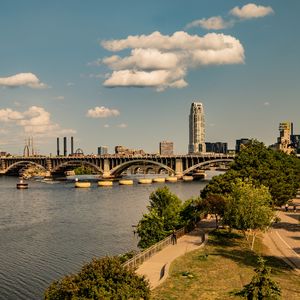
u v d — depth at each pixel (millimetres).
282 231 76000
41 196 182250
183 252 57125
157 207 76438
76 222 110688
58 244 83438
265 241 67250
